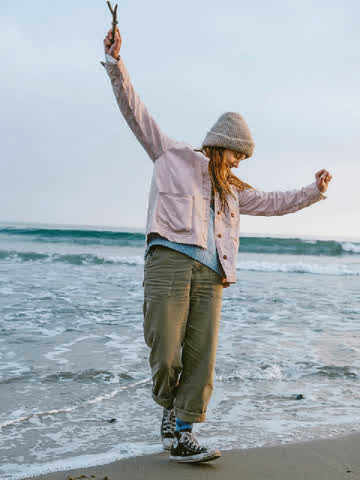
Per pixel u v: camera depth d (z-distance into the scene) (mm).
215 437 2988
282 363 4852
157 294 2420
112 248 25266
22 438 2973
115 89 2357
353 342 5895
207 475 2361
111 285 10703
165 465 2486
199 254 2434
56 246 25047
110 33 2289
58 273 13148
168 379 2482
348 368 4738
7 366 4453
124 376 4273
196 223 2430
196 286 2457
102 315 7070
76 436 3029
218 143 2434
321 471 2443
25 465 2574
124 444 2871
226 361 4848
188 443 2490
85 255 18062
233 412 3527
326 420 3369
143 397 3814
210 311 2482
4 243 25484
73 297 8664
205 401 2498
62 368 4441
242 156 2525
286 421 3336
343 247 27531
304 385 4238
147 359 4840
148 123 2449
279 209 2709
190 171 2479
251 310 8047
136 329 6223
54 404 3578
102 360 4742
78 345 5320
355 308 8680
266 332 6340
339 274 17984
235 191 2609
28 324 6309
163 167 2482
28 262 16500
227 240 2516
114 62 2285
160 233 2402
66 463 2529
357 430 3150
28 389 3865
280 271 18203
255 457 2619
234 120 2445
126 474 2359
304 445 2809
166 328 2406
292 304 8891
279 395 3955
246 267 18203
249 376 4422
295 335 6215
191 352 2484
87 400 3691
